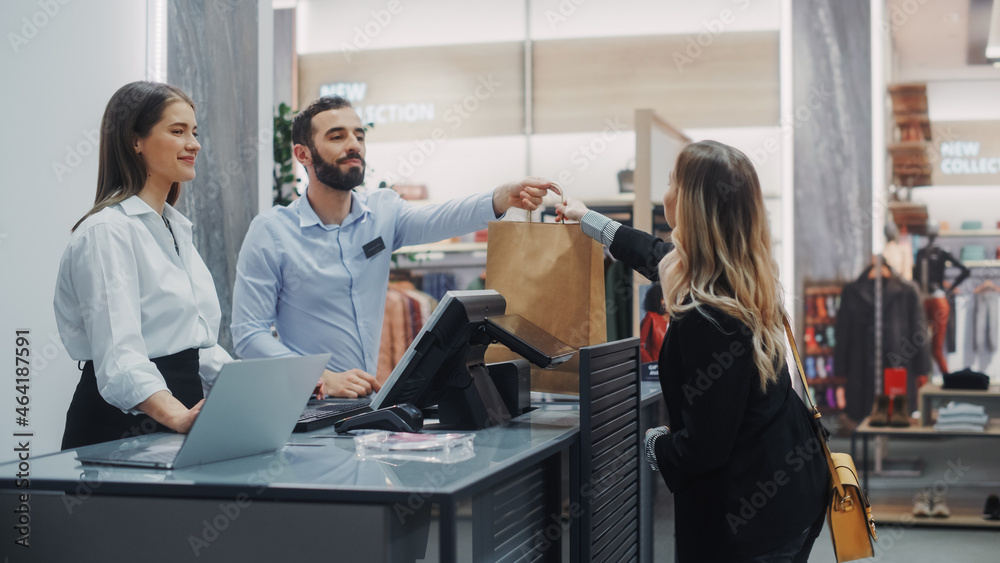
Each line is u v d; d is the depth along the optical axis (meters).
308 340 2.44
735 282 1.51
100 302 1.54
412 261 5.52
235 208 3.49
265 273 2.39
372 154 6.05
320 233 2.42
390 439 1.40
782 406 1.56
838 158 5.29
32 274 2.67
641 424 2.37
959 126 5.28
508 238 2.12
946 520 4.25
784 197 5.43
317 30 6.12
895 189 5.29
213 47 3.40
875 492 4.86
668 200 1.75
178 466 1.22
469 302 1.62
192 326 1.78
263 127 3.76
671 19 5.68
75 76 2.83
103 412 1.68
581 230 2.07
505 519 1.43
